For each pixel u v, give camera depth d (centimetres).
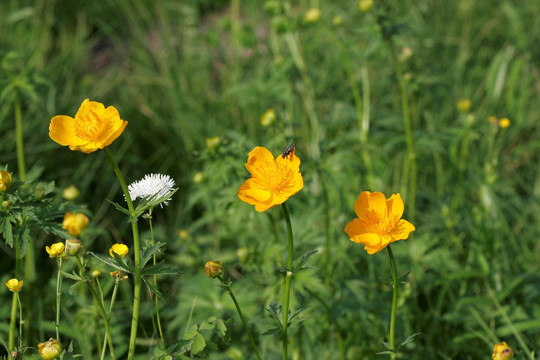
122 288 95
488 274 94
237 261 102
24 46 135
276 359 88
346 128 127
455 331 93
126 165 122
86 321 86
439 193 111
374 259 96
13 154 112
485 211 99
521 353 71
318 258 92
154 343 89
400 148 116
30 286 92
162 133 130
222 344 90
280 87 115
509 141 127
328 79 132
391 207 68
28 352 87
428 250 97
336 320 89
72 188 92
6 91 93
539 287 94
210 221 104
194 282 94
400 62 105
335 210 102
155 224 113
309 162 88
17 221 70
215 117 133
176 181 121
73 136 67
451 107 131
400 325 88
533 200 108
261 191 68
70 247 67
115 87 139
